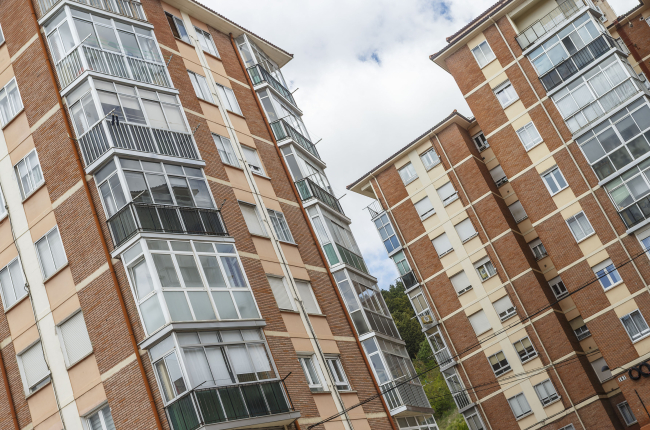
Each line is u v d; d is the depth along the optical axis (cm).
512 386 4112
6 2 2494
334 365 2561
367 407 2562
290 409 2088
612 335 3506
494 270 4328
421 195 4719
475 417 4253
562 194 3769
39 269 2233
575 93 3716
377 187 4934
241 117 2948
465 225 4494
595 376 3956
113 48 2372
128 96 2295
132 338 1969
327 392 2378
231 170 2630
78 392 2062
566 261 3709
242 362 2048
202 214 2242
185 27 2961
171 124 2391
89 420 2041
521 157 3919
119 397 1966
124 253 2041
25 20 2420
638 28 4191
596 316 3566
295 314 2480
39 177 2297
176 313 1944
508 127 3975
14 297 2280
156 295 1950
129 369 1961
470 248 4438
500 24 4056
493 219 4391
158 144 2270
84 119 2216
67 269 2162
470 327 4341
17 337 2239
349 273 3034
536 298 4122
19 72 2412
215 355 1981
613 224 3550
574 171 3694
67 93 2262
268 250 2558
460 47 4200
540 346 4053
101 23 2392
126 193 2064
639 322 3444
